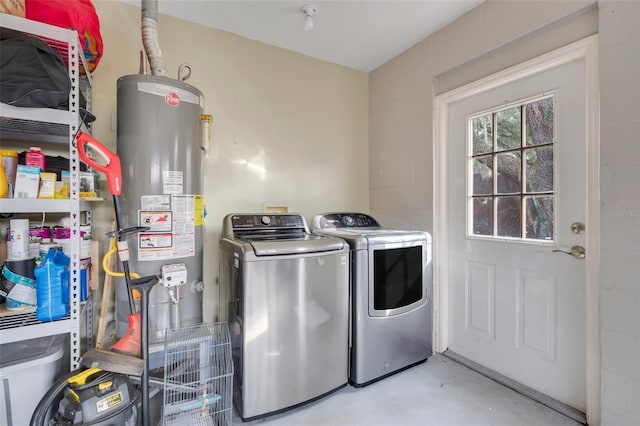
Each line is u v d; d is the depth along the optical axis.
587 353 1.52
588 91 1.51
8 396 1.14
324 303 1.71
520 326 1.85
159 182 1.55
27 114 1.17
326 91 2.72
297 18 2.09
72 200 1.26
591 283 1.51
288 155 2.52
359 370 1.83
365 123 2.94
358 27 2.21
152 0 1.68
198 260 1.70
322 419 1.58
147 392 1.27
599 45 1.42
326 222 2.36
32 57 1.12
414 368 2.08
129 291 1.29
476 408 1.66
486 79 1.98
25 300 1.25
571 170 1.62
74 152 1.26
